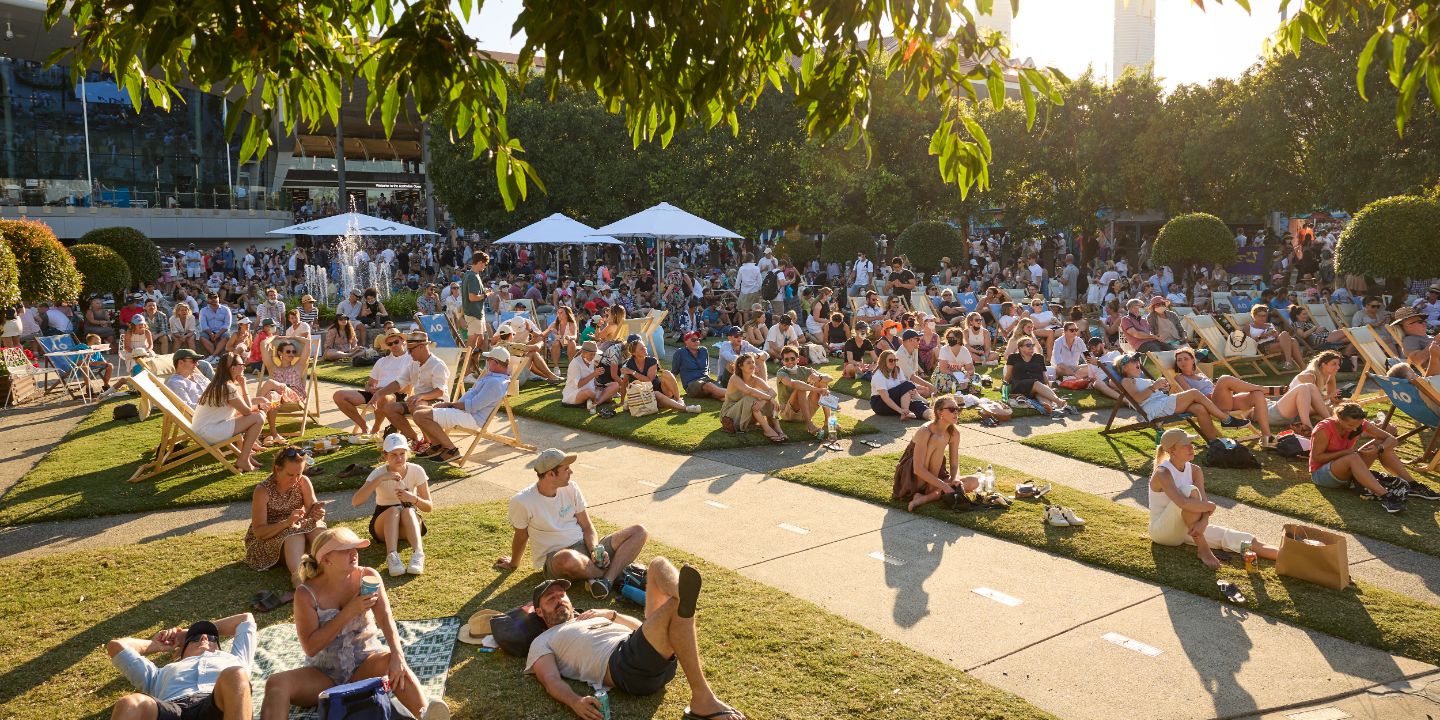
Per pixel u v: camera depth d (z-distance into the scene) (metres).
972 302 21.69
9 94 32.91
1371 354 12.70
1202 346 16.16
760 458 9.94
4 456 10.35
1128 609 5.93
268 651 5.20
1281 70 26.72
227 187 41.59
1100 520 7.59
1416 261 17.75
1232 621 5.73
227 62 3.71
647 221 21.86
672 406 12.26
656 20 3.81
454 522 7.54
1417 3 3.55
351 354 17.66
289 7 4.00
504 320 17.50
